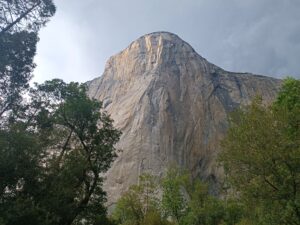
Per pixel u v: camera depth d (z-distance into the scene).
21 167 23.23
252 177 19.55
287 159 18.73
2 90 26.84
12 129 24.03
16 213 22.09
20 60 26.86
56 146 29.64
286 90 27.91
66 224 26.95
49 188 25.27
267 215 18.98
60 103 29.69
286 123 19.80
